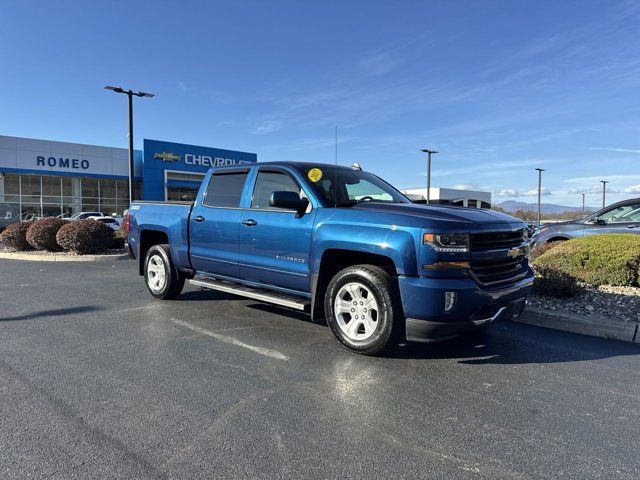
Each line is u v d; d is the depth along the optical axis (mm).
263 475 2715
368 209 4801
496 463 2869
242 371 4355
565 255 8445
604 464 2869
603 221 10391
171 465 2811
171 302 7375
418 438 3160
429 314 4168
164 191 36688
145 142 35469
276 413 3502
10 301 7523
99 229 15156
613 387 4102
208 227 6309
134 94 21609
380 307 4500
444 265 4176
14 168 32531
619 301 6953
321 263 4902
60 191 35688
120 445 3033
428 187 41594
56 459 2863
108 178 36625
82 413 3482
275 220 5410
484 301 4328
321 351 4938
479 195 63719
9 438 3113
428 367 4512
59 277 10359
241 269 5895
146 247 7809
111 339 5363
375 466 2822
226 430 3238
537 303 6895
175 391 3891
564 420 3453
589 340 5574
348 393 3877
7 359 4680
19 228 16391
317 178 5410
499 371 4449
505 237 4730
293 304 5207
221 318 6344
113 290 8562
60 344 5180
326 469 2783
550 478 2721
